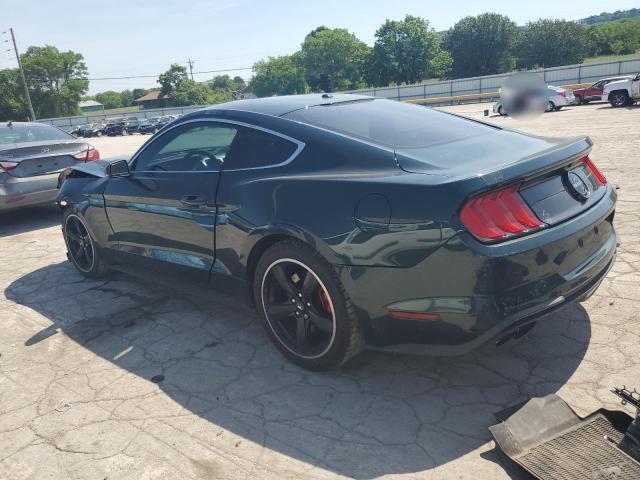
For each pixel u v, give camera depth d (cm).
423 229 232
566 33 8888
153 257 384
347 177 265
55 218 773
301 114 318
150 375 309
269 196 289
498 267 225
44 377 315
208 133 343
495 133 318
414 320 243
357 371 297
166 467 232
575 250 255
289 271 290
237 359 320
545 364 287
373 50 9019
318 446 239
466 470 217
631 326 314
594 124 1502
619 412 226
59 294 450
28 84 9112
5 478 233
